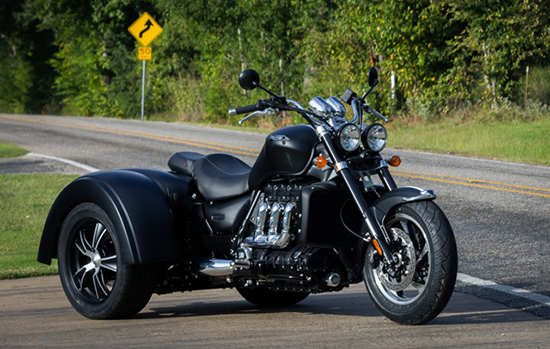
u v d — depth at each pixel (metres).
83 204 11.55
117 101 80.81
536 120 43.97
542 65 48.53
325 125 10.12
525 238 18.19
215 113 64.88
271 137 10.46
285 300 12.14
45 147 41.66
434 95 49.28
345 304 11.99
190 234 11.45
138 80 79.00
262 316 11.09
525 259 15.77
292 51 61.91
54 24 96.06
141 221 10.95
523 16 46.19
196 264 11.12
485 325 9.88
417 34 48.62
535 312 10.91
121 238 10.91
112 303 10.96
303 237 9.95
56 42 103.19
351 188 9.82
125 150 39.91
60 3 90.19
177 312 11.67
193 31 72.12
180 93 71.06
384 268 9.84
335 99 10.46
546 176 28.66
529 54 46.38
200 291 13.83
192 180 11.71
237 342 9.12
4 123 58.88
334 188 10.01
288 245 10.21
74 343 9.24
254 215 10.77
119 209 11.02
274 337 9.37
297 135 10.31
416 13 49.41
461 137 41.59
